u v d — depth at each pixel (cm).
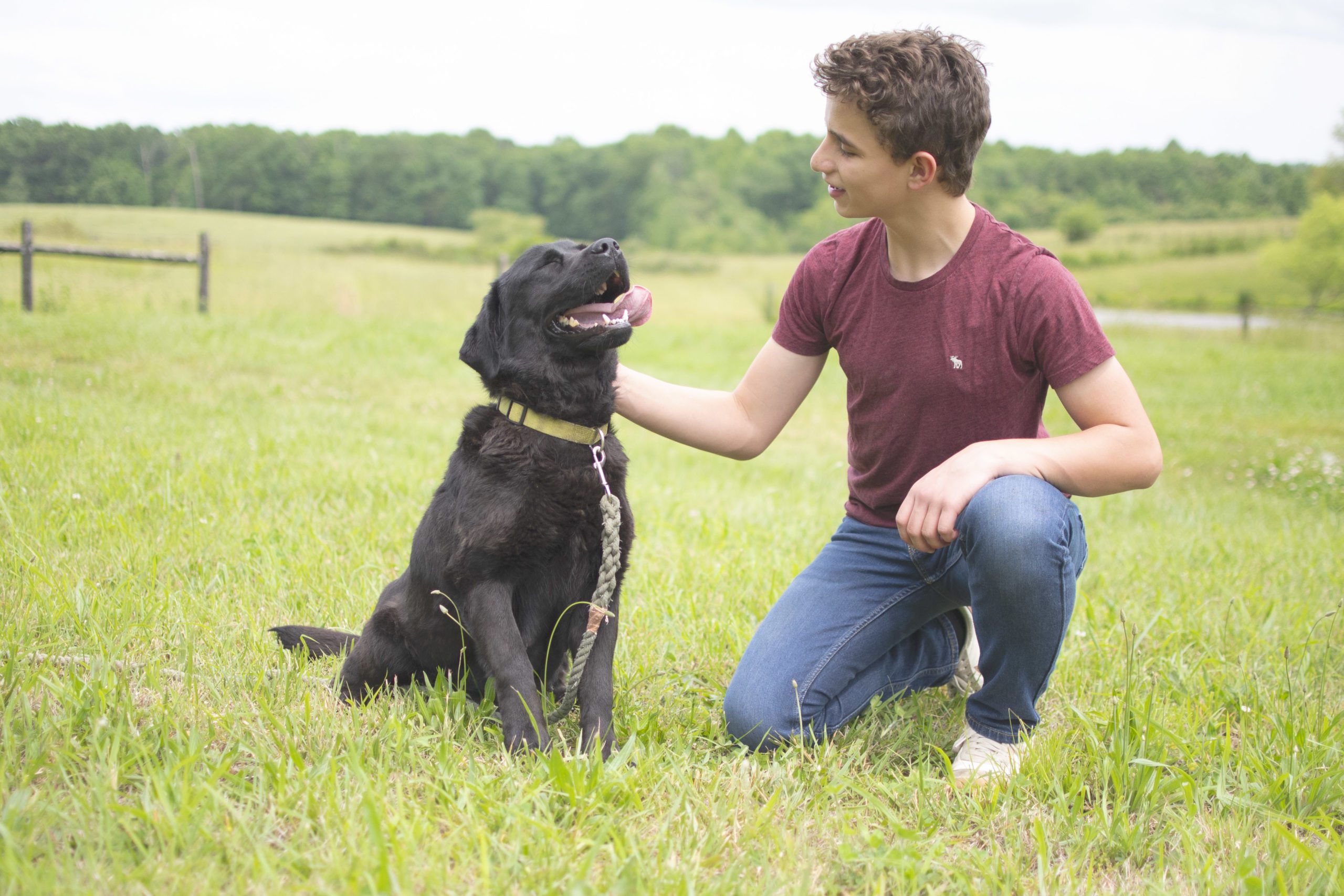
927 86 229
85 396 741
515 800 200
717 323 2773
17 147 6188
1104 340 243
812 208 8688
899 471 272
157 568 347
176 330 1163
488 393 275
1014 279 247
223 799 185
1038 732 261
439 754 225
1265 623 384
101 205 6194
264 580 352
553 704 279
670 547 459
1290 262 3691
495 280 274
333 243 4538
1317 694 295
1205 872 189
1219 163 9344
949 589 270
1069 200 8562
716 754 256
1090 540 550
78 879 161
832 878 189
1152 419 1216
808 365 294
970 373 252
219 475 500
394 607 280
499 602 249
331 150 8169
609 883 175
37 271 1911
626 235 8388
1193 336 2459
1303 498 801
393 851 175
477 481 253
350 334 1310
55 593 303
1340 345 2372
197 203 7200
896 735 273
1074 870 194
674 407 289
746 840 197
